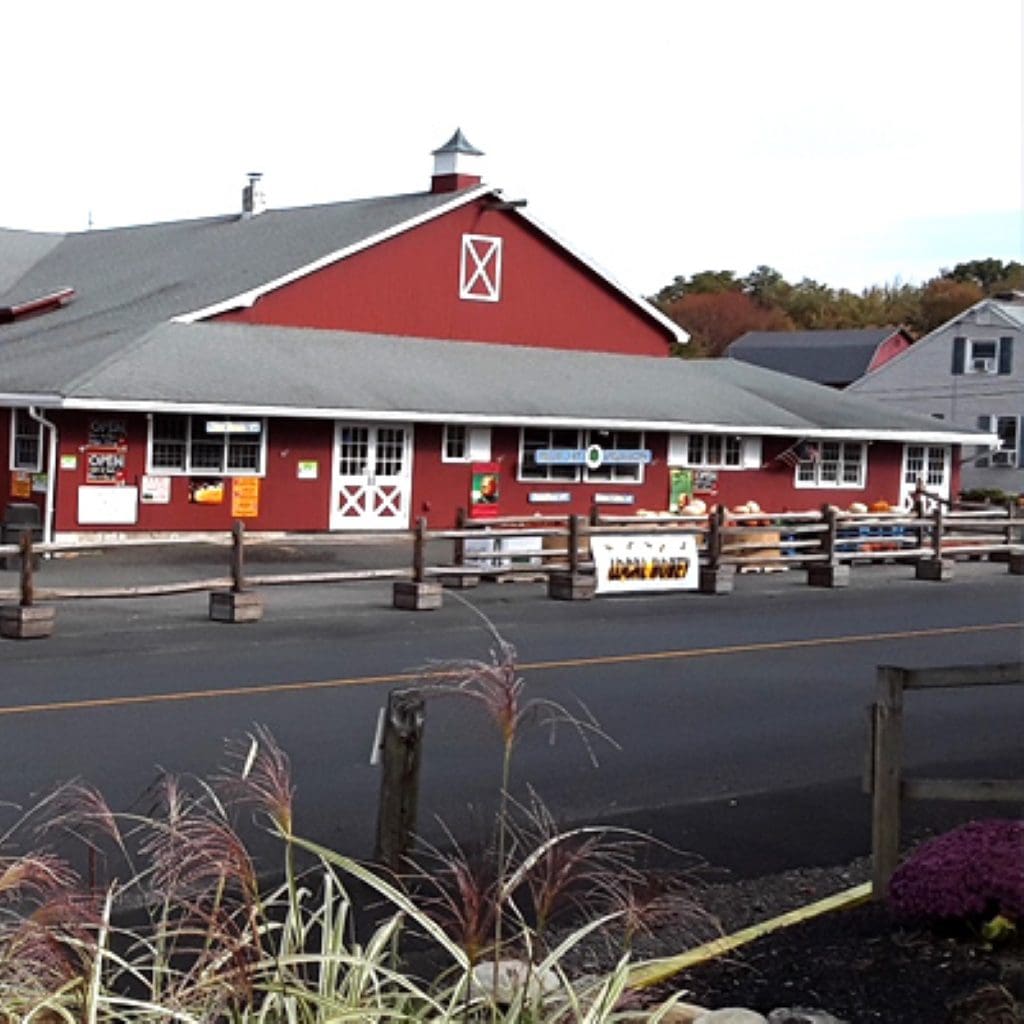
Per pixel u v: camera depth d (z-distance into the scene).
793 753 11.31
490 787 9.91
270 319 32.72
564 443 33.38
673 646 16.78
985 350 55.69
